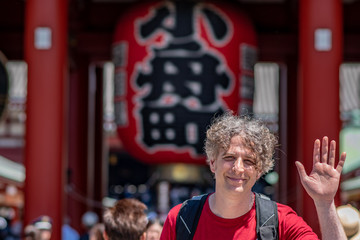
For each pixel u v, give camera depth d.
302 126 14.73
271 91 27.95
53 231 14.27
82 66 21.00
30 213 14.37
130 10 16.95
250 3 20.84
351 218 6.64
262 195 4.19
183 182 17.42
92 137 22.16
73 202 20.92
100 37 20.25
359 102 27.34
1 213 28.12
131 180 43.56
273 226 4.03
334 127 14.62
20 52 20.91
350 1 20.94
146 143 16.36
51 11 14.70
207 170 17.41
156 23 16.34
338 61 14.76
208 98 16.11
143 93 16.25
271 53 20.80
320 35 14.73
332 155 4.02
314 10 14.76
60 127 14.61
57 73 14.62
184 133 16.12
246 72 16.61
